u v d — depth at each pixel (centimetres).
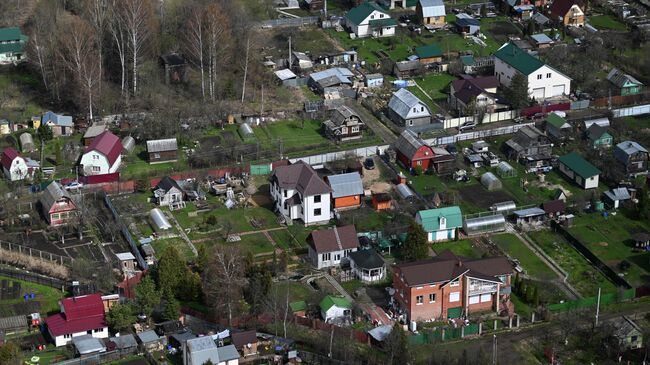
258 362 11619
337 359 11569
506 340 12156
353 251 13512
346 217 14488
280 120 17375
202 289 12594
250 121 17250
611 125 17025
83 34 17425
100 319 12081
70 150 16150
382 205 14800
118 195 15188
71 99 17500
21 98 17638
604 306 12812
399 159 16162
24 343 11906
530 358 11850
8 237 14050
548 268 13625
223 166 15862
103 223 14488
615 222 14638
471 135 16775
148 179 15338
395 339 11544
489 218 14375
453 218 14188
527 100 17575
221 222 14500
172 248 12700
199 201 15050
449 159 15788
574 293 13088
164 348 11894
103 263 13375
